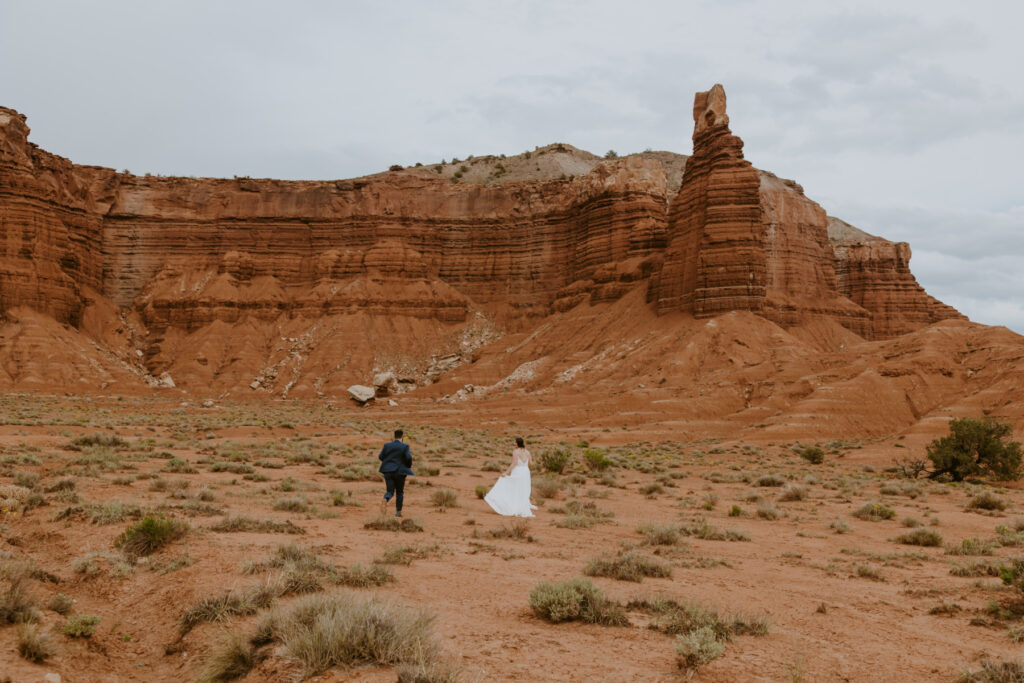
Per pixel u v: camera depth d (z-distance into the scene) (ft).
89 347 352.49
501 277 463.83
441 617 23.18
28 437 98.99
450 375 398.01
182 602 24.81
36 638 19.57
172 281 437.17
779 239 408.87
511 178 592.60
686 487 92.07
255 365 395.55
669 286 328.08
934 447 131.44
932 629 25.70
